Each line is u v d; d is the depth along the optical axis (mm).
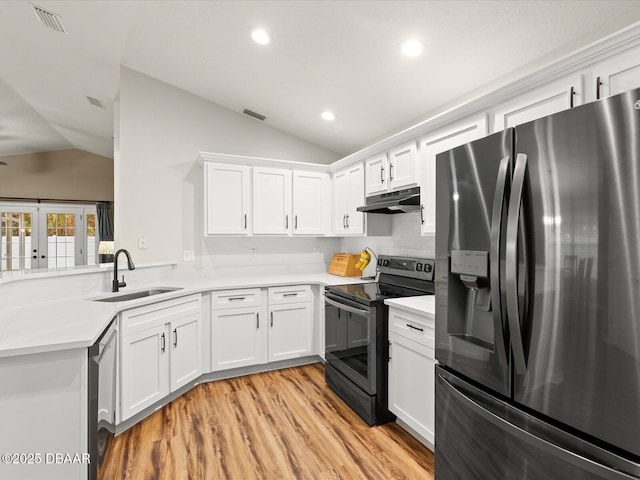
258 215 3248
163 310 2338
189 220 3297
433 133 2215
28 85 3574
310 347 3188
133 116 3094
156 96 3184
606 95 1290
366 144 3613
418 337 1908
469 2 1668
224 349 2850
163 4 2207
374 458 1863
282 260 3730
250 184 3236
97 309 1849
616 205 842
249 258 3561
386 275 3027
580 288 914
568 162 948
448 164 1409
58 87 3572
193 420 2240
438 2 1715
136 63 2969
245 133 3578
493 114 1803
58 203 6297
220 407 2414
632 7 1460
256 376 2975
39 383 1284
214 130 3430
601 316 870
